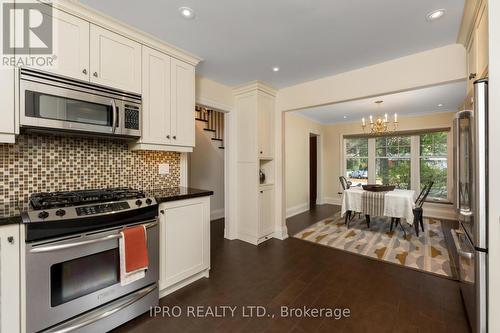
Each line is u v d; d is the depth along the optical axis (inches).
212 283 91.2
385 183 229.1
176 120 92.6
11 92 56.0
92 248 60.6
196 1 66.2
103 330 63.0
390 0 65.5
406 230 159.2
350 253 121.1
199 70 115.8
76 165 76.9
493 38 50.9
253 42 88.9
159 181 100.7
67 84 64.3
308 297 82.0
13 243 50.7
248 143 138.6
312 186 267.0
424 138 208.4
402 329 66.2
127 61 77.6
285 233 146.6
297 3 67.0
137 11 70.5
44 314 54.1
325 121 249.9
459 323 68.3
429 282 91.8
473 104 57.4
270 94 143.3
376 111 199.0
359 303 78.6
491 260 52.1
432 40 86.1
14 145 65.3
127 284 67.8
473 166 57.2
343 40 87.1
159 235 77.0
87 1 65.4
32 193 68.2
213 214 190.9
